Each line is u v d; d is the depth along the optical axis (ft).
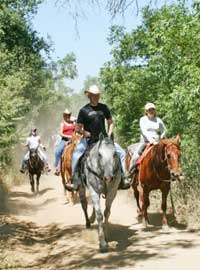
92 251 33.73
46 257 34.37
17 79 60.80
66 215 47.70
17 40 100.32
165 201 37.93
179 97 42.01
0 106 53.16
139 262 29.96
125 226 40.55
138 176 39.91
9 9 93.71
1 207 53.52
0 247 36.52
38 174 67.10
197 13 44.98
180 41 46.21
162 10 50.90
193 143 45.09
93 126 35.27
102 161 32.45
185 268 28.17
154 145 37.47
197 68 41.45
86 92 35.45
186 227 38.63
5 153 68.18
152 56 56.44
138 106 71.82
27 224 45.65
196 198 40.01
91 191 33.91
